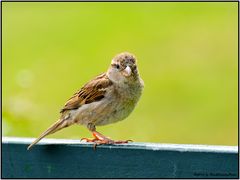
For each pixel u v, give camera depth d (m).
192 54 18.92
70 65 17.75
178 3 22.39
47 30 20.41
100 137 8.05
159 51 19.22
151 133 11.73
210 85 17.23
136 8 22.11
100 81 8.03
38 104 12.98
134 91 8.07
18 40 19.47
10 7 21.50
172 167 6.49
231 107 16.00
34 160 7.00
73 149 6.89
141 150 6.62
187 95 16.78
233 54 18.59
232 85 16.89
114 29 20.58
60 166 6.93
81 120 8.07
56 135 11.36
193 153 6.41
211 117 15.69
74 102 8.07
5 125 10.29
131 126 11.31
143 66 18.45
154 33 20.25
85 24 20.83
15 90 13.31
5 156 7.05
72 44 19.39
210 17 21.38
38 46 19.12
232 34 19.73
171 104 16.31
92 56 18.48
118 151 6.70
